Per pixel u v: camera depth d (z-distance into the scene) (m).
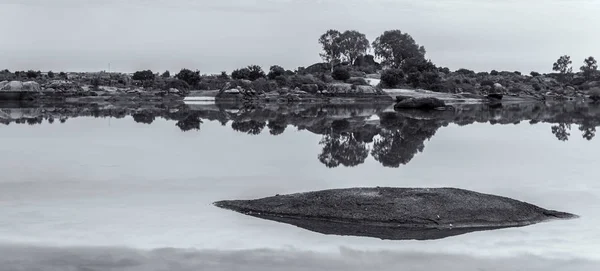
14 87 93.50
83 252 12.94
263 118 54.97
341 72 131.25
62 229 14.61
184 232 14.41
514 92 149.12
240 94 108.69
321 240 13.88
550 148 31.33
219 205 17.16
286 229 14.74
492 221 15.39
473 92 138.75
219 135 37.66
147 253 12.88
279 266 12.14
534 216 15.91
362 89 119.00
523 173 22.92
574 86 184.62
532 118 57.78
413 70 151.62
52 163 24.94
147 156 27.36
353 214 15.77
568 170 23.72
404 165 25.00
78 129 41.09
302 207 16.36
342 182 20.75
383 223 15.25
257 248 13.26
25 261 12.36
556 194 18.94
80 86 114.81
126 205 17.20
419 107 77.88
